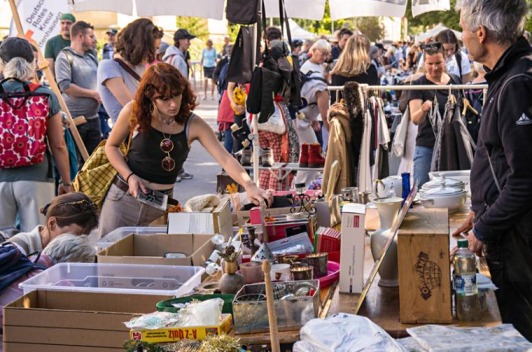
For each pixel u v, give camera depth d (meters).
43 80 9.84
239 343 2.91
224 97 11.06
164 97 4.67
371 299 3.32
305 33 28.03
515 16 3.54
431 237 3.02
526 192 3.46
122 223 5.19
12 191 6.09
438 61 7.51
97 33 21.23
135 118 4.84
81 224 4.52
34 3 7.59
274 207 4.76
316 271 3.62
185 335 3.02
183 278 3.83
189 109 4.90
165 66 4.74
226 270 3.40
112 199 5.19
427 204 4.95
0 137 5.91
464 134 7.14
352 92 6.88
